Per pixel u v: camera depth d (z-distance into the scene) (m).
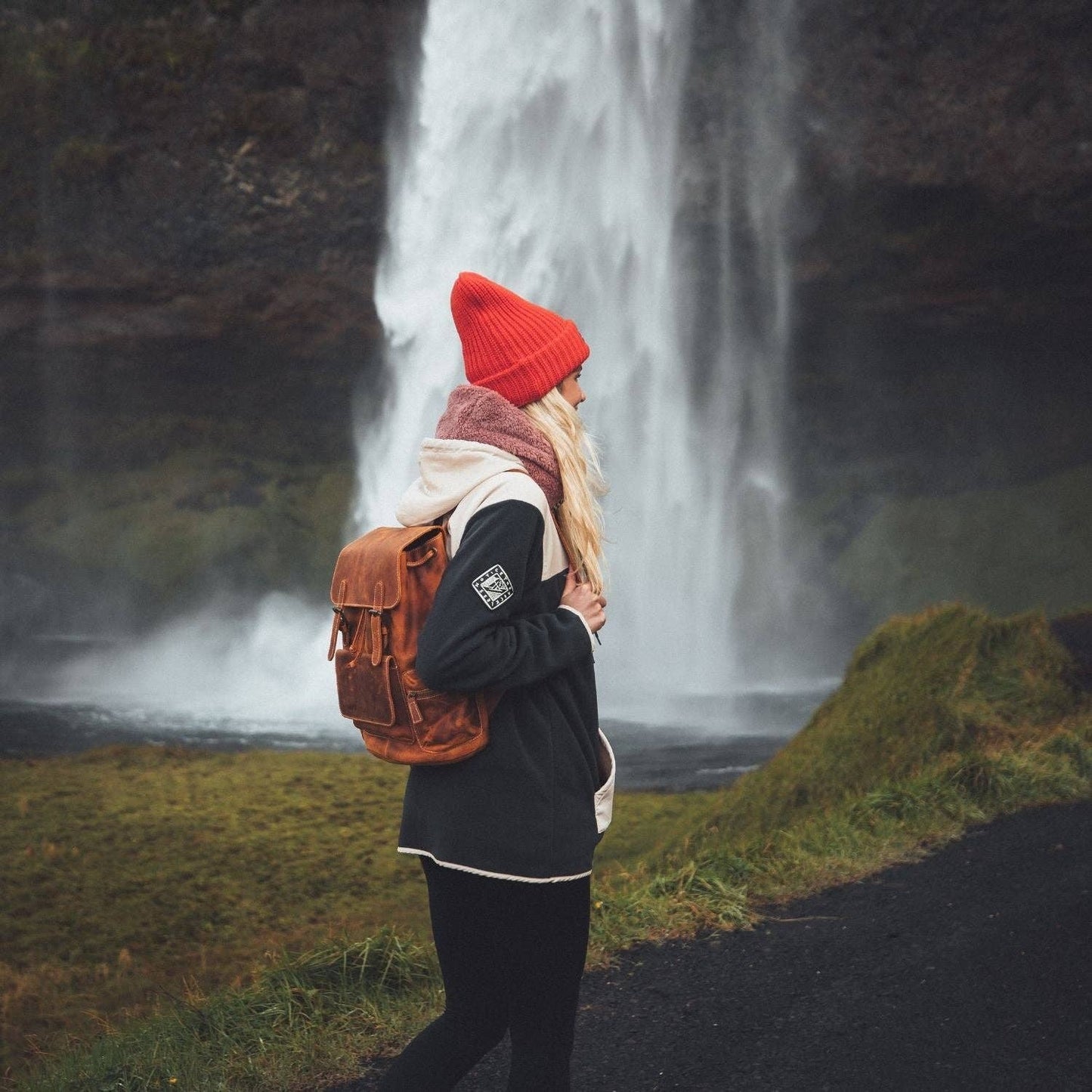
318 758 10.40
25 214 22.19
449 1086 1.98
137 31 21.23
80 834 7.73
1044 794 4.59
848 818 4.53
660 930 3.64
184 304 23.03
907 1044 2.70
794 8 19.50
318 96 21.56
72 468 26.81
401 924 5.47
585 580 1.99
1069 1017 2.71
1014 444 24.06
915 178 19.52
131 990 4.80
